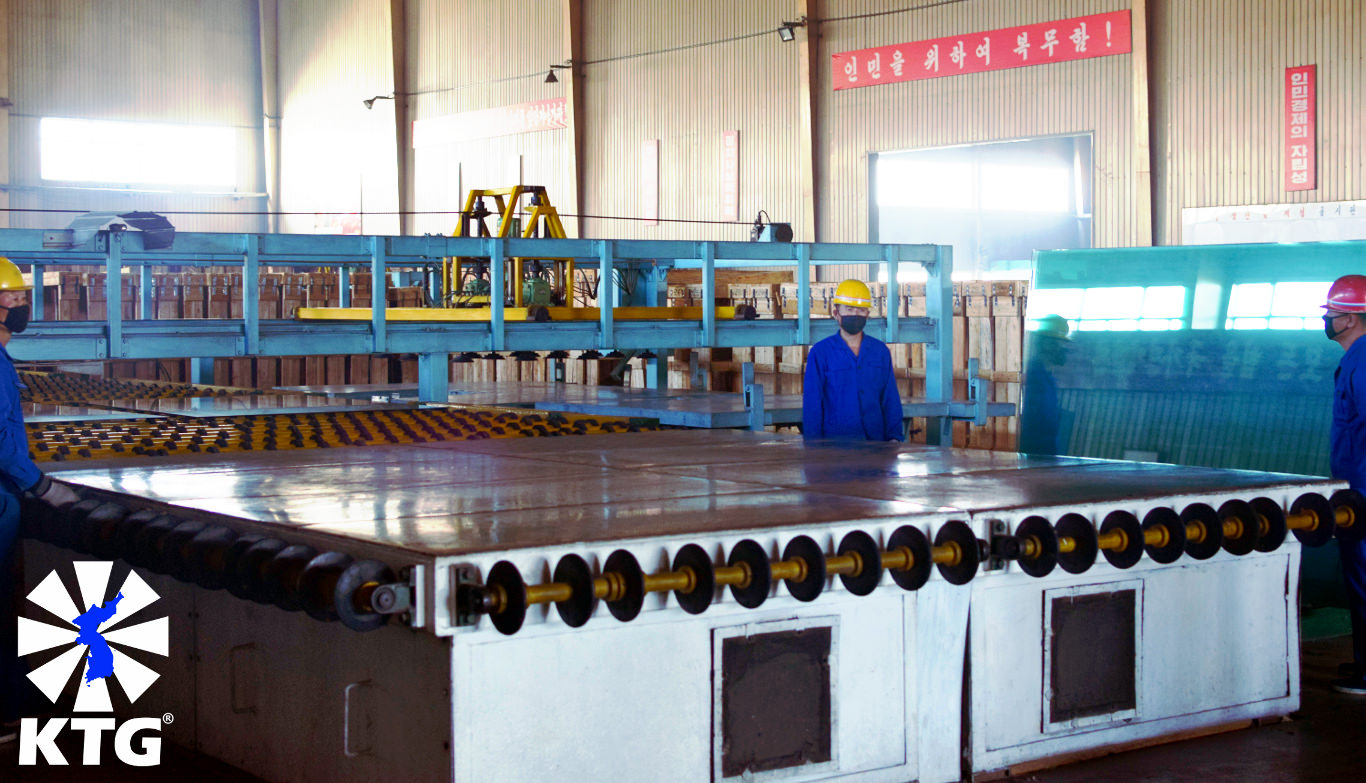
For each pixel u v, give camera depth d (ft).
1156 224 48.32
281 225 88.22
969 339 36.81
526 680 8.18
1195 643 10.98
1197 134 46.93
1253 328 19.53
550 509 9.98
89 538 10.85
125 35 82.07
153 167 83.76
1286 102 44.50
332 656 9.13
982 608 9.95
